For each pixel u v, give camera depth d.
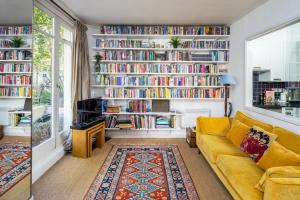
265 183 1.60
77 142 3.58
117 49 4.66
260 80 3.99
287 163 1.87
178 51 4.74
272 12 3.09
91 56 4.78
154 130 4.95
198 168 3.17
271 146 2.15
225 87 4.40
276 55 3.82
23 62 2.22
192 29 4.59
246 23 3.89
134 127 4.70
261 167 2.14
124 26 4.62
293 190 1.45
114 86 4.66
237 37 4.26
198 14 3.91
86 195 2.42
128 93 4.69
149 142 4.54
